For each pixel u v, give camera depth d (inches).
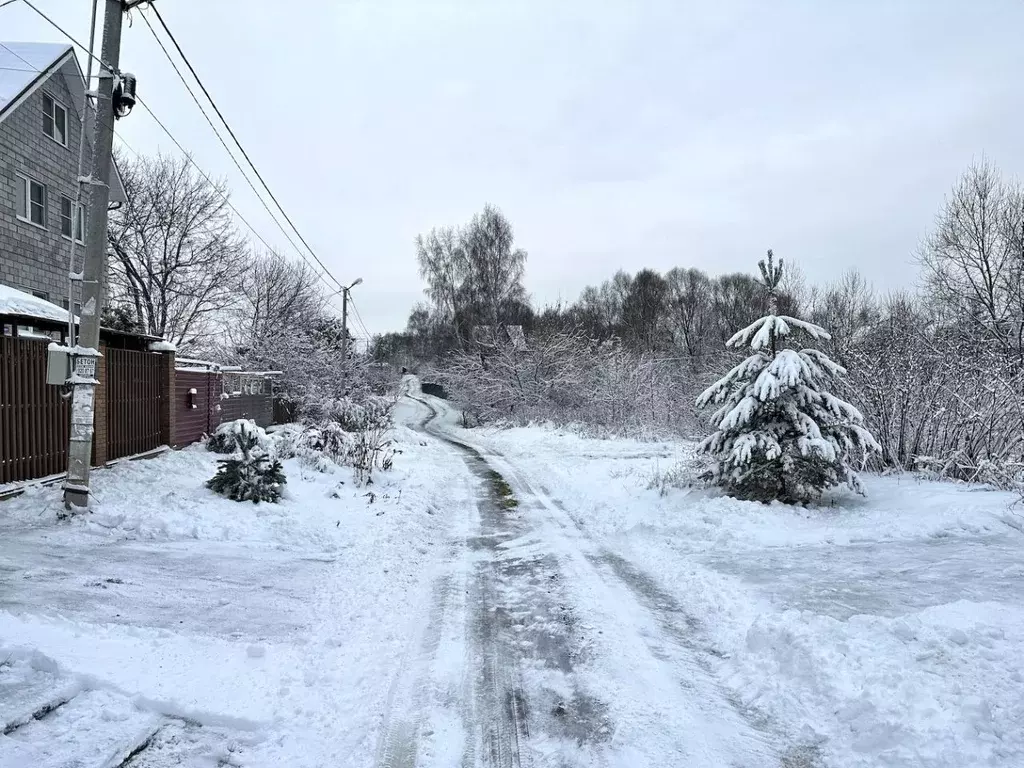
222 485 361.4
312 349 965.8
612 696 157.4
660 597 235.8
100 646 164.4
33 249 660.7
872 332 618.8
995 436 465.1
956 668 158.2
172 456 453.1
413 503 419.2
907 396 503.8
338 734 138.9
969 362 526.6
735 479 385.4
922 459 473.4
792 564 267.7
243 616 203.2
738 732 140.4
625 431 944.9
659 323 1843.0
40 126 673.0
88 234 304.0
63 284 718.5
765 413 382.9
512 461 730.8
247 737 135.0
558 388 1283.2
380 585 245.3
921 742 128.4
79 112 743.1
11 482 313.6
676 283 2004.2
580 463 652.7
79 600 199.9
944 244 749.9
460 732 141.0
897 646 170.7
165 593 217.2
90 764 116.9
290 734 137.0
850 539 305.6
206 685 151.9
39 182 671.1
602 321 1918.1
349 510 381.1
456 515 408.2
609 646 188.2
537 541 328.5
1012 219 686.5
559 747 135.2
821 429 379.6
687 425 898.7
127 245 1044.5
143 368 454.9
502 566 280.2
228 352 1171.9
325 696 154.9
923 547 288.8
